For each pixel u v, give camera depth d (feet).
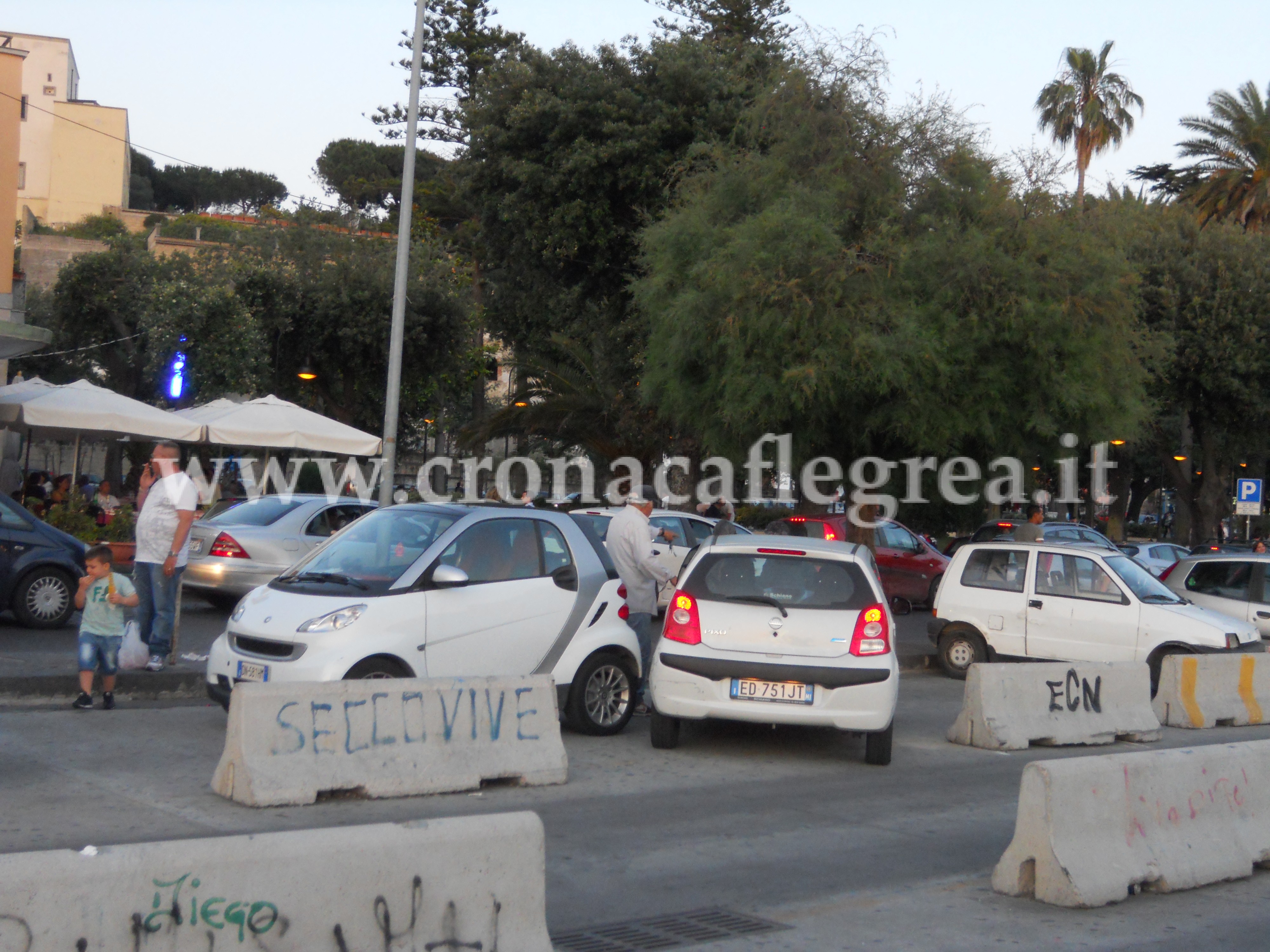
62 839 19.21
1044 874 19.16
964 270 45.14
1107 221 49.83
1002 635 46.85
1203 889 20.65
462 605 28.14
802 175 48.60
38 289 132.98
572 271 91.45
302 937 12.84
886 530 73.20
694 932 17.06
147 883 11.98
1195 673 39.91
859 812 24.81
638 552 32.55
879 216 47.60
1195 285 106.22
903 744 33.12
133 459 104.22
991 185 48.39
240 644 27.32
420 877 13.78
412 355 113.39
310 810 21.91
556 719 26.17
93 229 230.48
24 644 39.47
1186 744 35.76
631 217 86.89
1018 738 32.94
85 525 58.70
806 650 28.71
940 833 23.35
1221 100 134.51
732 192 49.93
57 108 254.68
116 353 113.60
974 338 44.88
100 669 30.86
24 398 56.44
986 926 17.88
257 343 105.09
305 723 22.77
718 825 23.11
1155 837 20.66
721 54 90.58
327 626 26.21
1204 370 105.50
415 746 23.97
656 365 51.03
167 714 30.68
